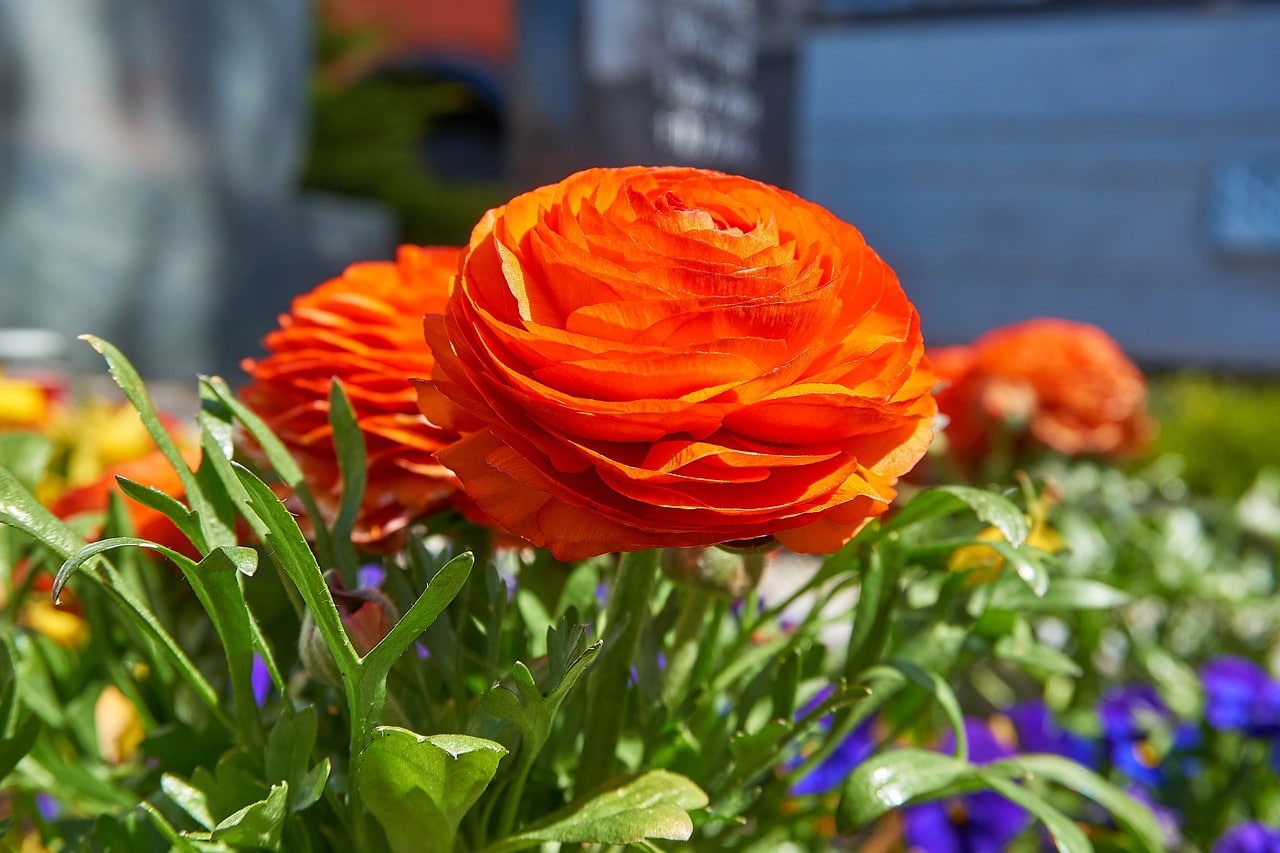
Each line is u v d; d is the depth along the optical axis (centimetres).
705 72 407
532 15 387
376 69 528
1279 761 60
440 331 33
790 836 48
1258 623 82
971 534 42
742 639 40
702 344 31
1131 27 428
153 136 209
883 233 463
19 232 186
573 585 40
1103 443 89
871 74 455
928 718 54
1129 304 438
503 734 34
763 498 32
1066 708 70
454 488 37
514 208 34
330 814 36
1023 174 446
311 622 33
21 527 32
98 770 42
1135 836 40
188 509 33
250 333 231
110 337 202
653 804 34
